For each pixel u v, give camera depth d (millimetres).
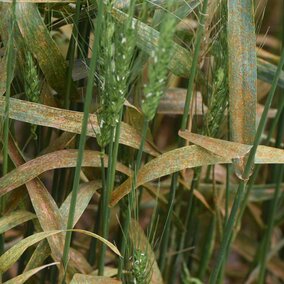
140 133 653
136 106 682
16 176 626
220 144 616
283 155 625
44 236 604
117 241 734
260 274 845
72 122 628
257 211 916
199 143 620
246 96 629
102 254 644
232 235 758
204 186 785
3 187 624
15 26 633
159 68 534
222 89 634
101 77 591
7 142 620
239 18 626
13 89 687
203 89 679
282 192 886
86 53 680
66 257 610
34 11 629
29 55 622
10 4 626
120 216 724
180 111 739
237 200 631
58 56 644
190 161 626
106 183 627
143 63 643
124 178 691
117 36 568
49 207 639
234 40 626
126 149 685
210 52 667
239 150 609
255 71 627
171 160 628
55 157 635
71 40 643
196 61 613
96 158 643
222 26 638
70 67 647
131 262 651
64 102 668
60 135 707
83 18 657
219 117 647
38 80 633
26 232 707
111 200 634
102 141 601
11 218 641
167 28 526
